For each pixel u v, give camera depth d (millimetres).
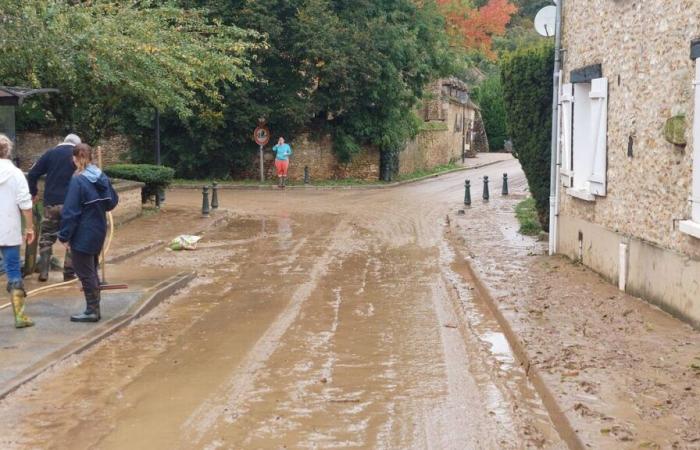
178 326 9195
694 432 5371
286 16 32125
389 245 16469
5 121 12953
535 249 14828
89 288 8852
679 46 8953
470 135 61156
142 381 7059
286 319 9617
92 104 19984
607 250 11367
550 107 15391
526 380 7152
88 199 8688
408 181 36156
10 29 14258
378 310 10188
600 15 11812
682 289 8703
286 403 6512
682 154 8867
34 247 11289
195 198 26766
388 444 5629
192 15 23062
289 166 34625
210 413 6258
